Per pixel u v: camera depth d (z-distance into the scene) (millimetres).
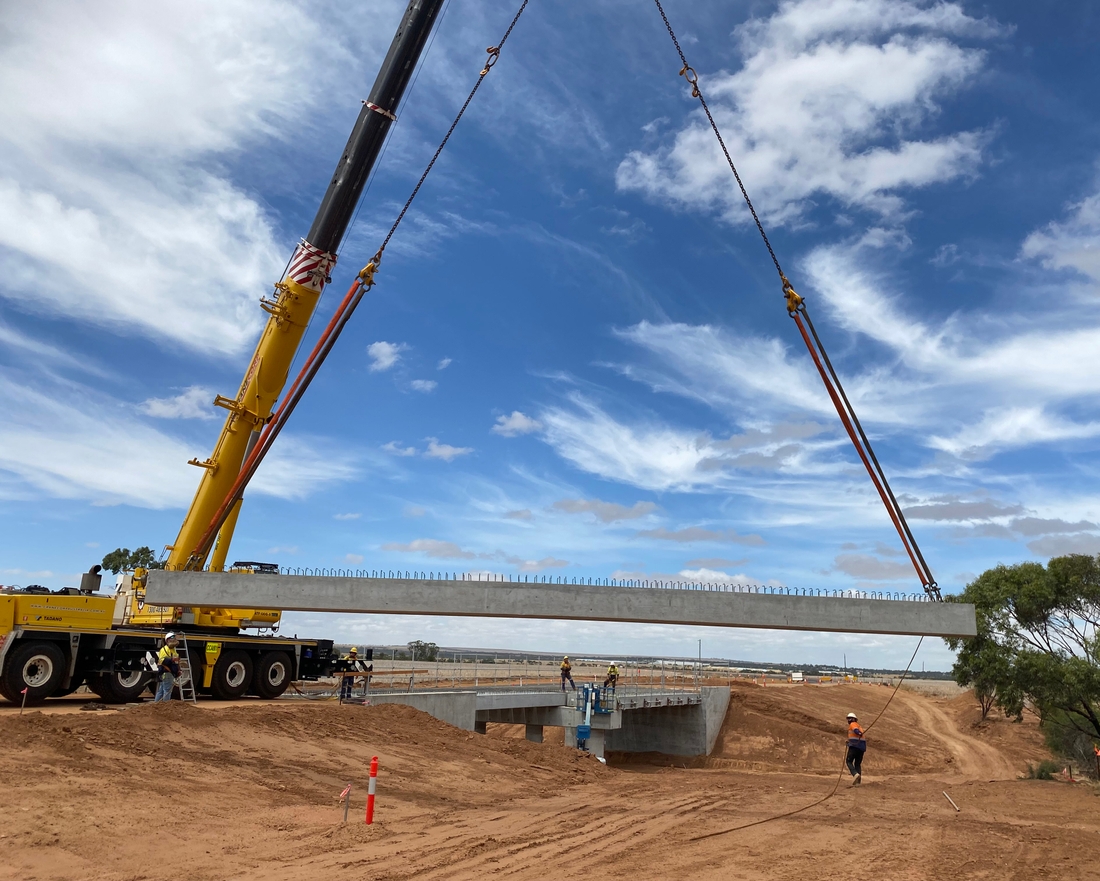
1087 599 29156
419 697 27109
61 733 13625
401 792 15383
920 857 12297
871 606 12805
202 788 12852
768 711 52094
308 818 12117
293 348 21016
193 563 14273
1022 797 20656
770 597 12844
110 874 8586
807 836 13680
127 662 20141
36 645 18109
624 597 12820
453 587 12820
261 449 14883
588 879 9891
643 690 46781
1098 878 11492
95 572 20328
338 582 12758
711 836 13242
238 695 22875
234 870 9156
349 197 19641
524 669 58938
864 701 64062
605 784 20359
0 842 8930
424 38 18281
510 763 21016
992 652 28953
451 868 9984
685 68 15078
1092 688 26984
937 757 46750
